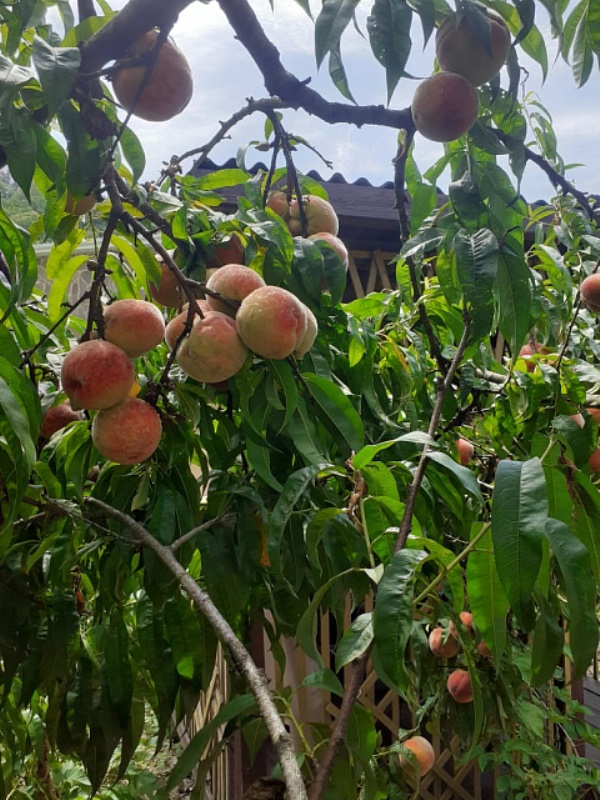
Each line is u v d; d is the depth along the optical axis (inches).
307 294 46.9
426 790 105.0
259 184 51.2
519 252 44.3
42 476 40.1
